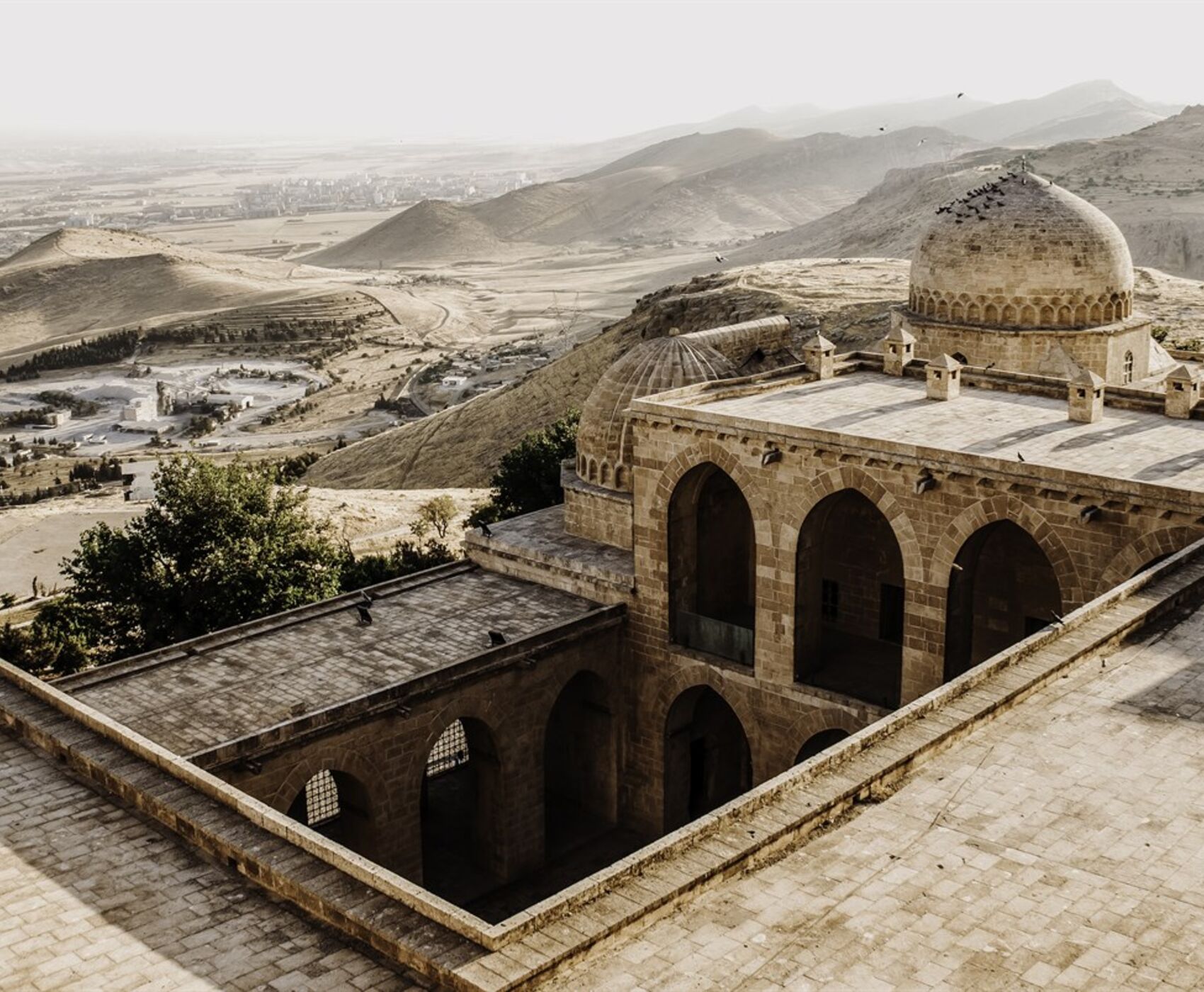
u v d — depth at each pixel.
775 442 42.88
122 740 31.86
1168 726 27.91
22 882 26.80
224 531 57.34
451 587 52.34
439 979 21.73
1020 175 56.31
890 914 21.94
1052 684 29.89
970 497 39.12
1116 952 20.78
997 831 24.30
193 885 26.48
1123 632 31.88
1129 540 36.41
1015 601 43.44
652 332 130.75
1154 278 131.75
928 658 41.03
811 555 44.31
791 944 21.23
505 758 45.16
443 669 42.44
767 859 23.64
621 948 21.30
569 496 53.81
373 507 95.56
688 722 49.41
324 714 39.44
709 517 48.97
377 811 41.44
